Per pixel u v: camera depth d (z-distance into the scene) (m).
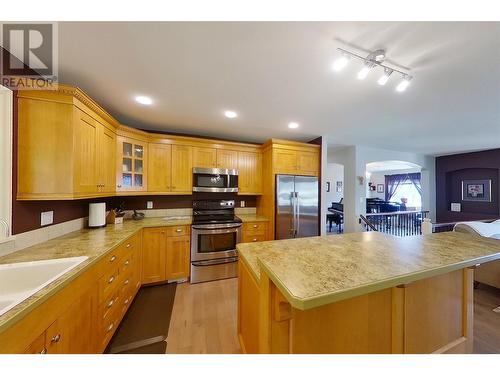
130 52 1.46
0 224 1.40
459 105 2.33
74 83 1.88
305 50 1.43
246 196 4.02
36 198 1.55
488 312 2.20
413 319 1.29
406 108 2.43
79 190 1.74
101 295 1.56
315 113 2.61
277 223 3.38
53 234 1.90
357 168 4.61
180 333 1.90
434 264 0.99
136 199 3.34
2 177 1.40
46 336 1.00
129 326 1.99
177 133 3.51
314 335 1.04
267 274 0.96
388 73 1.60
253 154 3.77
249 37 1.31
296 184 3.52
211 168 3.41
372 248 1.30
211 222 3.10
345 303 1.11
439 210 5.72
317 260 1.06
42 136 1.57
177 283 2.94
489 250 1.22
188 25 1.21
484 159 4.93
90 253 1.52
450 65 1.58
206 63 1.59
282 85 1.91
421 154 5.54
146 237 2.74
